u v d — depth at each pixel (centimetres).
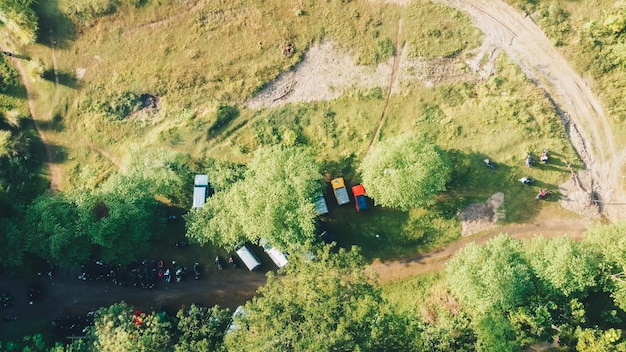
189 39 6762
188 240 6656
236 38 6706
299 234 6069
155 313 6506
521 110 6291
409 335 5625
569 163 6241
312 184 6078
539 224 6281
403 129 6456
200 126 6694
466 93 6400
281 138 6612
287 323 5300
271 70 6638
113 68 6850
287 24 6631
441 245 6384
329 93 6588
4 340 6575
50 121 6881
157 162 6375
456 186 6378
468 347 5703
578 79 6256
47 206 6303
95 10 6800
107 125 6831
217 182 6462
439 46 6450
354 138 6525
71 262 6344
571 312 5591
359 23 6544
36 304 6712
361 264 5581
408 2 6494
